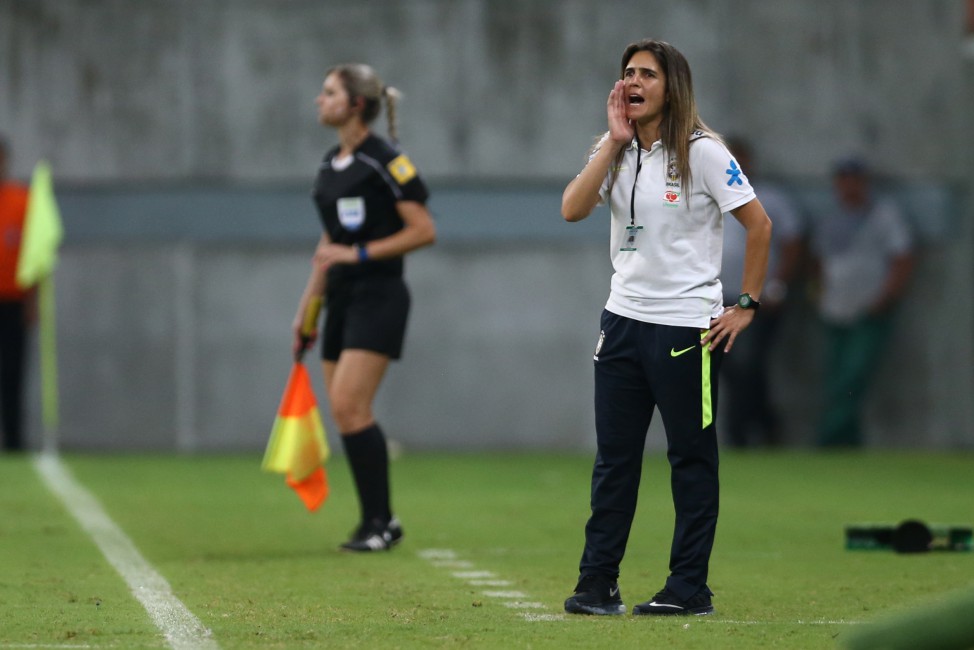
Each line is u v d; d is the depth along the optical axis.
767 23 53.75
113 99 54.06
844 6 53.81
